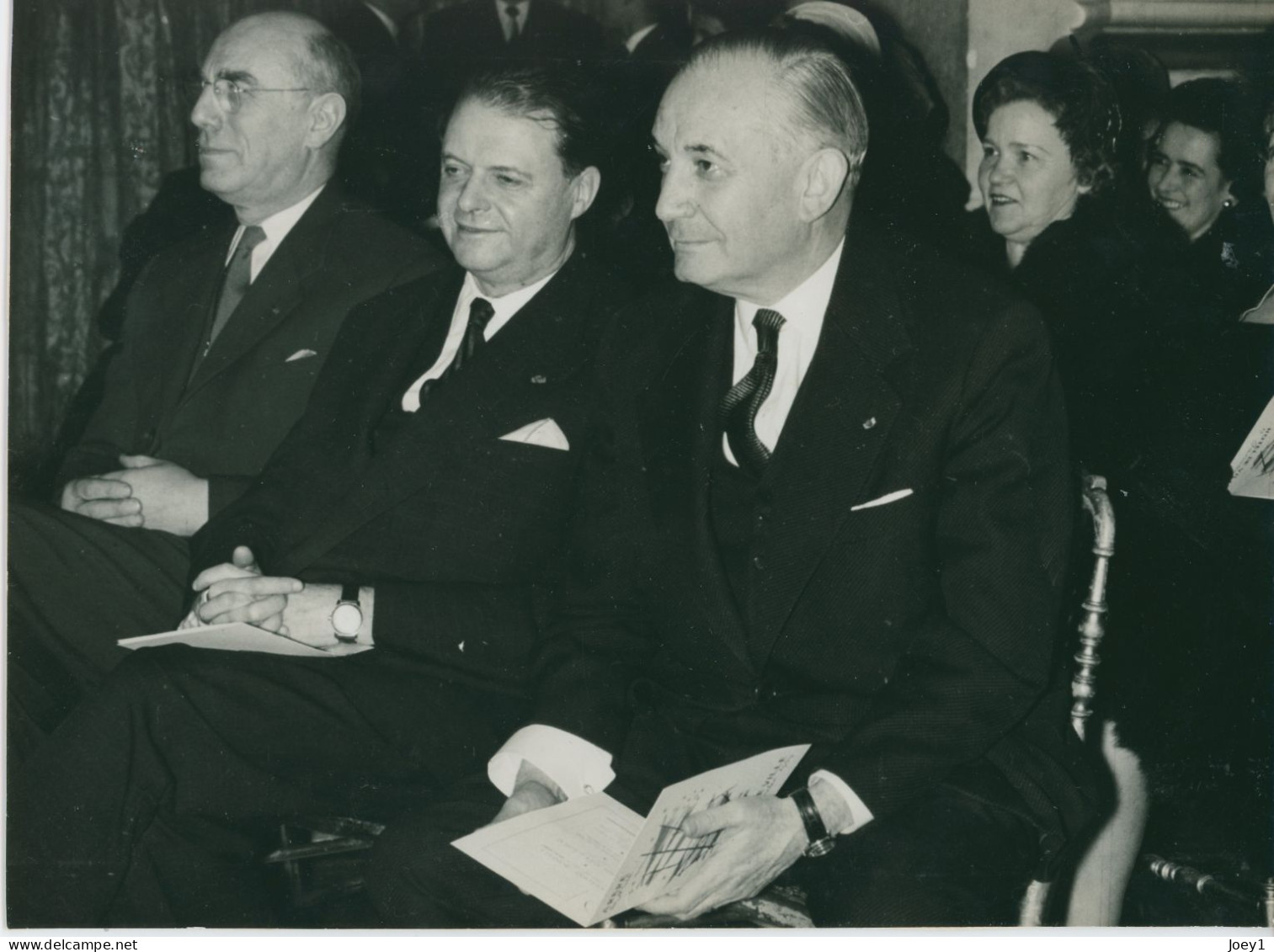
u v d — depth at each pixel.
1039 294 2.75
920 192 2.79
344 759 2.15
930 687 1.74
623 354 2.06
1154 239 2.71
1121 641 2.56
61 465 2.75
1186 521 2.60
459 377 2.36
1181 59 2.73
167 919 2.09
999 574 1.75
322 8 2.79
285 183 2.78
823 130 1.89
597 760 1.90
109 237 2.83
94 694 2.07
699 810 1.64
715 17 2.73
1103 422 2.68
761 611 1.88
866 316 1.89
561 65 2.66
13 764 2.42
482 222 2.39
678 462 1.96
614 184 2.48
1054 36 2.75
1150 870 2.51
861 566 1.85
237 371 2.74
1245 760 2.53
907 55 2.77
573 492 2.31
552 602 2.28
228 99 2.76
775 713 1.91
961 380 1.82
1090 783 1.81
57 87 2.82
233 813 2.11
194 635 2.05
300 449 2.46
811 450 1.86
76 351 2.80
